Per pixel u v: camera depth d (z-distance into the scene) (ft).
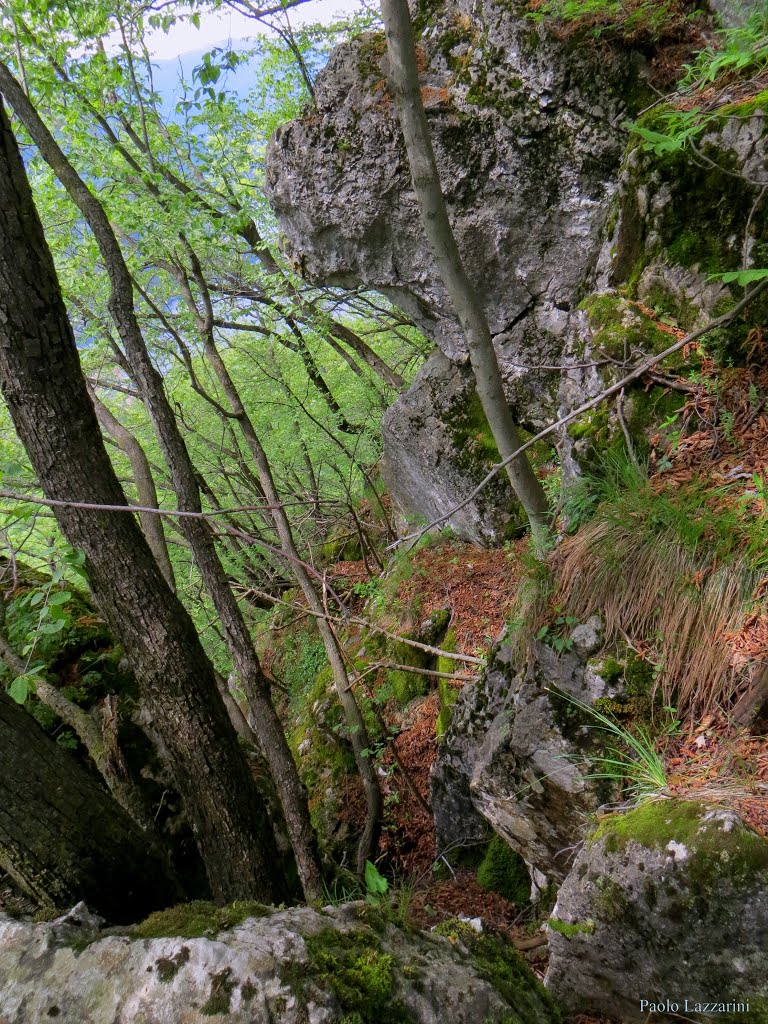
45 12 17.52
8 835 6.72
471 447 17.97
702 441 10.12
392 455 20.98
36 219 7.11
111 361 22.72
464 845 13.32
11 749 6.86
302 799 11.32
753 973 6.12
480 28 15.02
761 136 10.45
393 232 16.61
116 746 11.16
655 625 8.88
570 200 15.14
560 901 7.27
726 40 12.59
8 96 9.45
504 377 17.25
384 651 19.02
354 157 15.93
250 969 5.13
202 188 25.02
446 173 15.58
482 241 16.03
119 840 7.45
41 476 7.91
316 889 11.03
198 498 10.75
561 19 14.21
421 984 5.64
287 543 13.98
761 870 5.91
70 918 5.80
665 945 6.47
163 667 8.65
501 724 10.16
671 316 11.32
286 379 26.86
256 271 24.12
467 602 17.58
